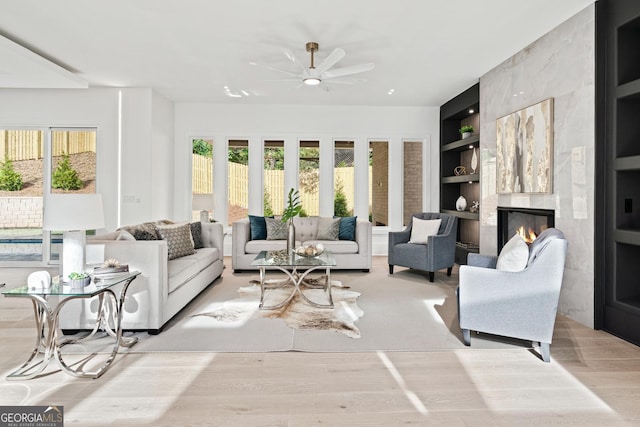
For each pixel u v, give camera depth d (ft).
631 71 9.99
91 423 5.93
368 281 15.97
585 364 8.14
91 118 18.88
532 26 11.94
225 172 22.39
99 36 12.80
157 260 9.69
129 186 18.93
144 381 7.29
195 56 14.61
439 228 17.38
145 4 10.61
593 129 10.48
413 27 12.04
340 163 23.15
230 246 22.70
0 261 19.24
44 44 13.52
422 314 11.48
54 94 18.83
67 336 9.55
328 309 11.92
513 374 7.66
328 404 6.50
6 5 10.70
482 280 8.91
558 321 11.11
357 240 17.97
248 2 10.49
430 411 6.31
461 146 19.70
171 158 21.67
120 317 8.48
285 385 7.14
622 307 9.75
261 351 8.72
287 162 22.66
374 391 6.95
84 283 7.81
